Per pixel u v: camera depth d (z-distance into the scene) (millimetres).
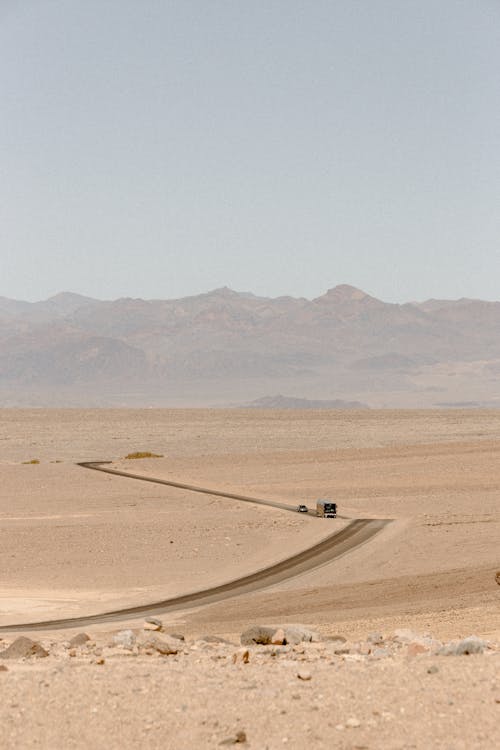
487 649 29672
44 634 90188
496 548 159375
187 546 168875
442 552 158125
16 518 198125
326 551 162750
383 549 163000
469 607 76438
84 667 26578
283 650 32906
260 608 104000
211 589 132375
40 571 147875
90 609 114812
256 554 162000
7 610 113250
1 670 25906
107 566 152250
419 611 78812
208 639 40281
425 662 25438
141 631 36812
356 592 109250
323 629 61438
